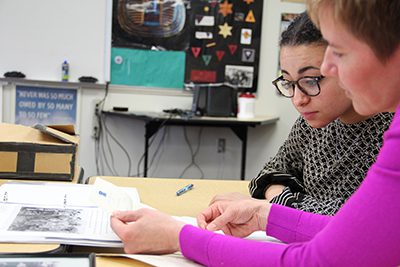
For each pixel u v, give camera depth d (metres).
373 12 0.49
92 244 0.79
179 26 3.61
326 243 0.58
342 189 1.12
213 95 3.46
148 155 3.73
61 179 1.28
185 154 3.79
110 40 3.50
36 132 1.36
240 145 3.87
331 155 1.14
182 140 3.77
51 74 3.43
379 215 0.54
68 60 3.45
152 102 3.66
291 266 0.61
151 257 0.74
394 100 0.55
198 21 3.64
